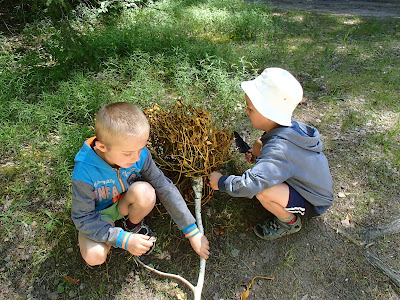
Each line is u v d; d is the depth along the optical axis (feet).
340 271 7.36
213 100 11.73
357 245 7.79
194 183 7.36
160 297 6.89
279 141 6.72
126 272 7.20
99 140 5.93
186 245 7.71
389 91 12.82
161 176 7.02
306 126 7.47
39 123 10.32
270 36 18.21
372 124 11.27
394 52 16.78
